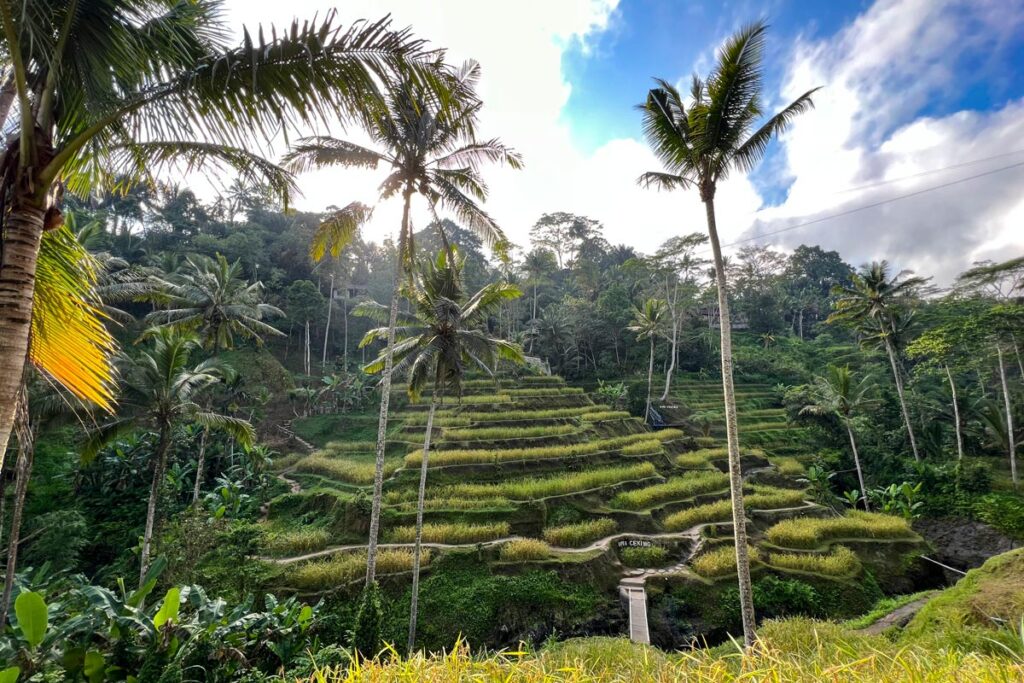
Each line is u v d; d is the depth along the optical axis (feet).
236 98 11.53
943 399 115.75
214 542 50.47
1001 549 66.28
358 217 42.39
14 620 35.96
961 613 26.68
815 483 85.56
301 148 38.63
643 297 160.15
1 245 10.11
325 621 40.73
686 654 8.01
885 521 61.41
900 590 51.90
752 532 60.44
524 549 51.16
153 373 47.50
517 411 92.07
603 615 46.73
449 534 54.34
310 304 136.67
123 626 28.99
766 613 46.47
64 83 11.61
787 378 147.43
